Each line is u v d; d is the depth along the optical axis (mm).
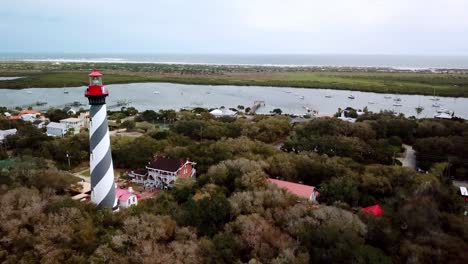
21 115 166875
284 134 140000
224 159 90250
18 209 53844
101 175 58688
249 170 76938
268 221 56656
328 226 54000
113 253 46438
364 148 108375
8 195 55812
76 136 111375
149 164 87750
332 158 92500
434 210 64312
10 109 199375
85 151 101812
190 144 109062
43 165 79688
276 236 53062
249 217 54938
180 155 93000
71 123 150750
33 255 46094
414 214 62375
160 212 59188
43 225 50312
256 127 132750
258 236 51812
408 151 124562
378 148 109750
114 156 98875
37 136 108688
